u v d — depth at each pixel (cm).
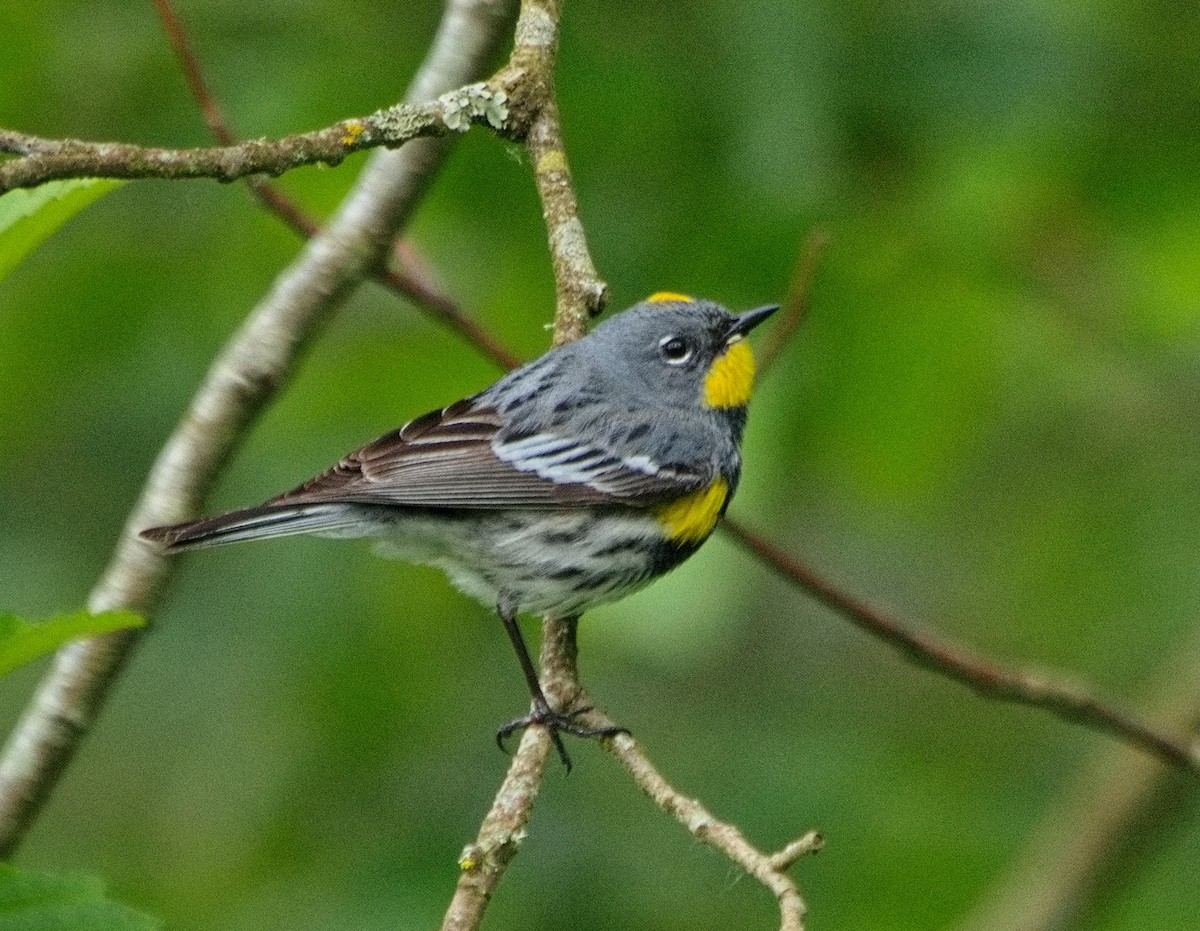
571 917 1233
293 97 1202
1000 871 1293
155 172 668
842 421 1219
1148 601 1410
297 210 1048
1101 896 1266
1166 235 1223
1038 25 1181
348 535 948
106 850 1385
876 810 1298
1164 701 1314
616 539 978
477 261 1250
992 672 1080
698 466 1003
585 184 1190
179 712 1383
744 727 1373
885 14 1179
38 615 1321
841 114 1155
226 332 1288
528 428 979
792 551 1559
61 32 1235
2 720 1477
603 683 1422
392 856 1257
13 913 503
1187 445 1437
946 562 1548
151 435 1350
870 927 1247
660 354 1023
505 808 718
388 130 751
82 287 1259
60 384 1293
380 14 1268
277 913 1277
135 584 987
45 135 1245
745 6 1138
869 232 1191
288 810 1324
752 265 1175
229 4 1260
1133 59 1226
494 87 848
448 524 959
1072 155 1203
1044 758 1461
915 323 1187
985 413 1245
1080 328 1272
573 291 863
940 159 1177
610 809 1286
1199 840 1416
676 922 1234
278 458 1274
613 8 1210
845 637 1536
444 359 1245
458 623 1357
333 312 1016
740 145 1140
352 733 1318
